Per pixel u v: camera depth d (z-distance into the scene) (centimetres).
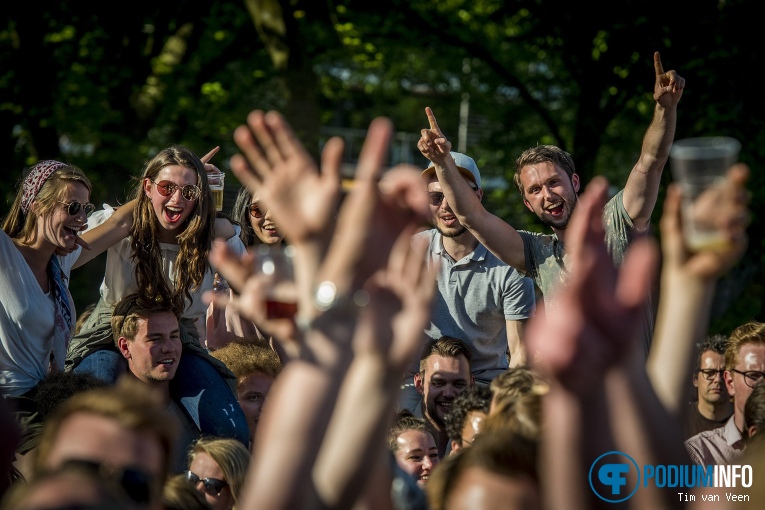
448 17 2855
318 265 327
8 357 882
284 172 326
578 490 291
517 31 2870
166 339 908
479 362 1100
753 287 2428
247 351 1002
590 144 2448
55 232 902
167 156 945
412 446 820
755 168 2183
